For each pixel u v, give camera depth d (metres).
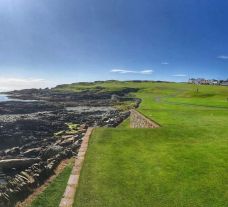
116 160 18.48
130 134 25.38
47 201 16.30
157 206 12.60
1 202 16.39
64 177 19.77
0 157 32.75
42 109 113.19
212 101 75.69
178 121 33.50
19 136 48.47
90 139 23.88
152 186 14.53
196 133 25.44
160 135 24.89
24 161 25.61
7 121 66.62
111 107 122.56
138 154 19.67
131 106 104.31
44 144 39.69
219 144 21.59
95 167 17.28
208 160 17.95
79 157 19.25
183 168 16.73
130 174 16.09
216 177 15.34
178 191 13.92
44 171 20.30
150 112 44.88
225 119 34.62
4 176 23.53
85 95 190.12
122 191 14.08
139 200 13.16
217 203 12.70
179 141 22.88
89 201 13.17
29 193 17.75
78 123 66.00
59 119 72.81
